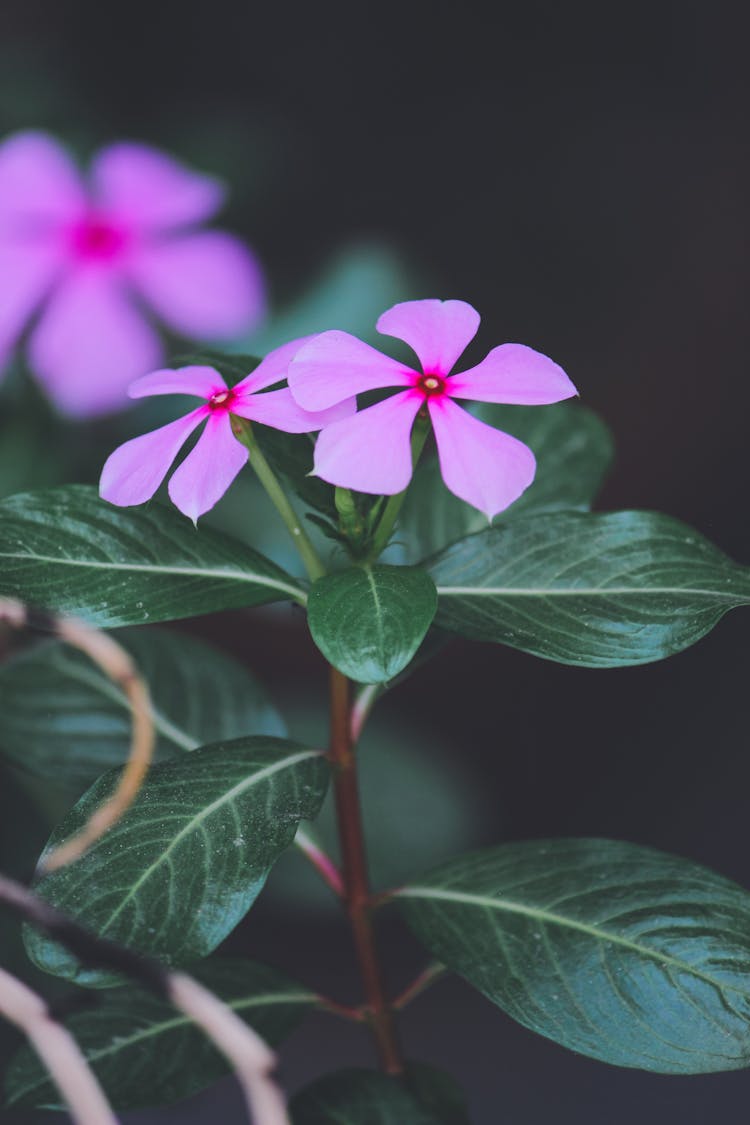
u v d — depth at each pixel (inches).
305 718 24.4
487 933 17.9
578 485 19.5
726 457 50.9
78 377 24.9
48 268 25.0
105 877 16.6
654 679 44.2
